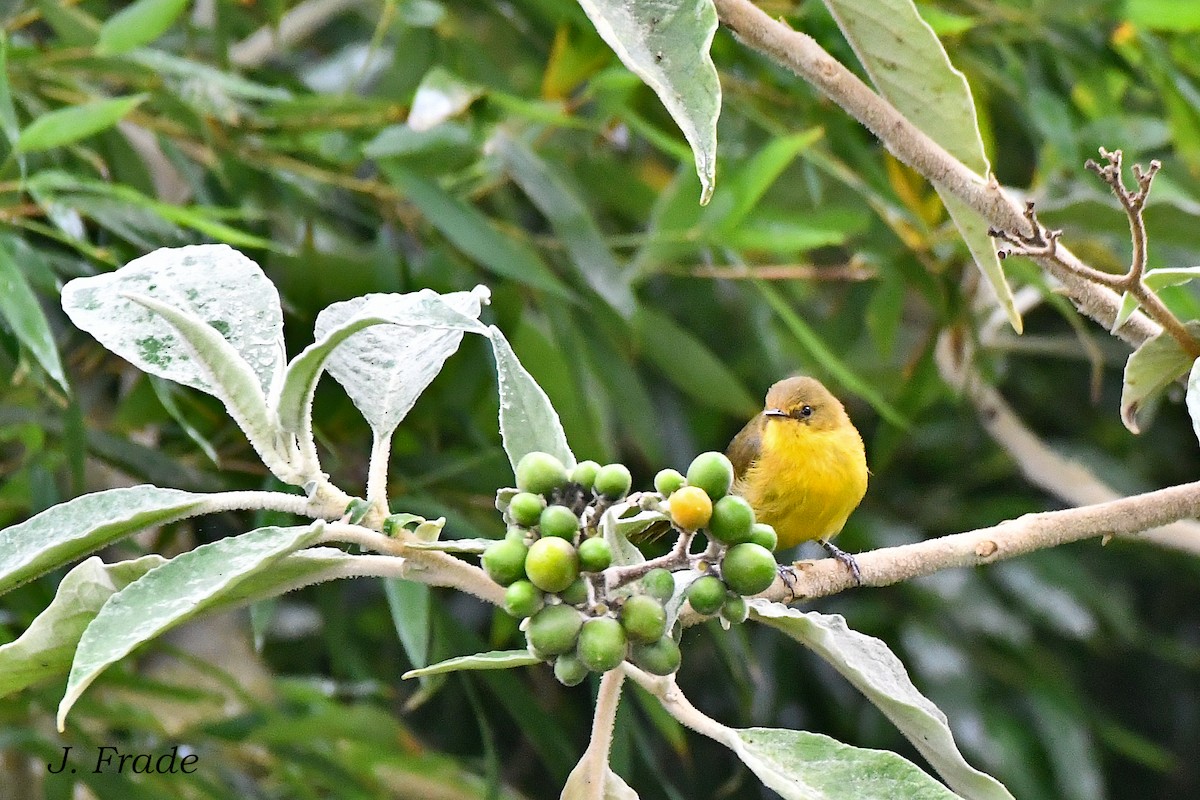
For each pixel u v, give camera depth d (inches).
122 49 243.4
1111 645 423.5
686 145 295.6
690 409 383.2
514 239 293.7
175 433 282.7
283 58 374.3
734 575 205.2
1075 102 319.6
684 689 379.9
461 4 326.0
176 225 255.1
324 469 260.1
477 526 271.6
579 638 204.8
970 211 211.5
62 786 249.0
